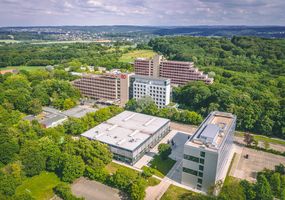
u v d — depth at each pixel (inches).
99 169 4596.5
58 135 5689.0
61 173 4722.0
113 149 5315.0
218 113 5866.1
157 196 4197.8
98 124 6643.7
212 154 4087.1
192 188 4434.1
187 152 4325.8
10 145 4753.9
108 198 4128.9
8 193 3853.3
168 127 6820.9
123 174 4311.0
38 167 4623.5
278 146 6097.4
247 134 6225.4
